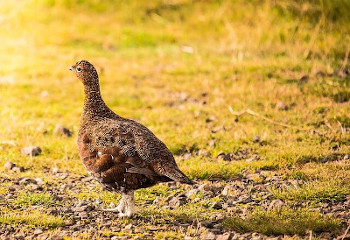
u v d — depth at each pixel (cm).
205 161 1242
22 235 839
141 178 863
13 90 1794
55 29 2489
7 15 2628
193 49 2252
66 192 1063
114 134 871
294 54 1986
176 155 1296
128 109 1641
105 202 1009
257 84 1736
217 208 971
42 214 919
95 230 866
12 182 1102
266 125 1440
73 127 1491
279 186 1062
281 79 1775
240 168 1167
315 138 1319
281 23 2273
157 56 2209
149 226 884
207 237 827
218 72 1900
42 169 1215
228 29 2364
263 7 2428
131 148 855
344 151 1226
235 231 862
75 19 2612
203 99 1700
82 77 943
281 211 917
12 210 948
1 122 1497
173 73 1967
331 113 1466
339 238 818
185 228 878
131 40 2389
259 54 2089
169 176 838
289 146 1271
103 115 941
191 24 2527
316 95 1611
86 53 2216
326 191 999
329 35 2102
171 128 1454
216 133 1396
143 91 1792
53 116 1598
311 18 2273
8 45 2284
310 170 1123
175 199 1010
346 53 1877
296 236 822
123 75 1953
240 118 1505
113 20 2616
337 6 2250
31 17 2605
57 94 1786
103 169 866
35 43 2330
